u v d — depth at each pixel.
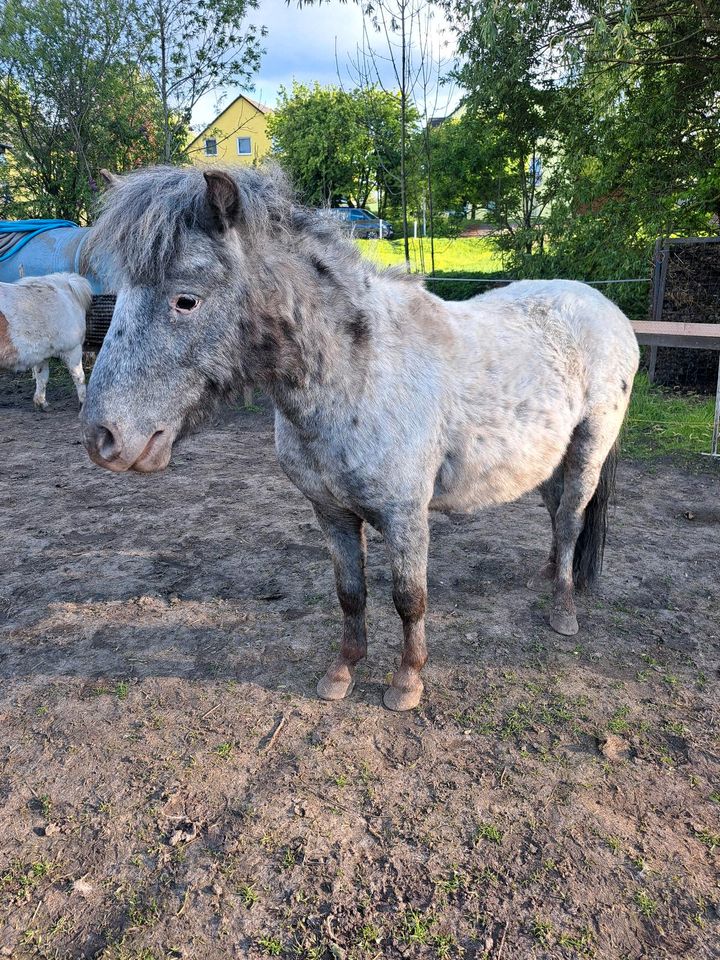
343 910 1.77
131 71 11.77
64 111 11.66
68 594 3.53
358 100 11.82
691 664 2.85
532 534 4.23
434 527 4.36
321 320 1.97
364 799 2.14
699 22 8.30
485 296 3.02
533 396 2.52
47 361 7.69
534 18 8.73
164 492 5.09
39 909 1.79
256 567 3.82
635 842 1.97
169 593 3.53
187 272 1.67
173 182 1.71
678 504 4.76
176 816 2.09
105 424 1.67
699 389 8.37
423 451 2.19
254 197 1.76
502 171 11.86
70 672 2.85
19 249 9.38
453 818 2.06
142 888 1.85
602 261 9.59
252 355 1.87
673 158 9.45
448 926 1.72
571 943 1.67
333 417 2.06
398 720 2.52
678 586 3.54
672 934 1.69
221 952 1.67
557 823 2.04
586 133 9.91
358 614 2.62
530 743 2.39
